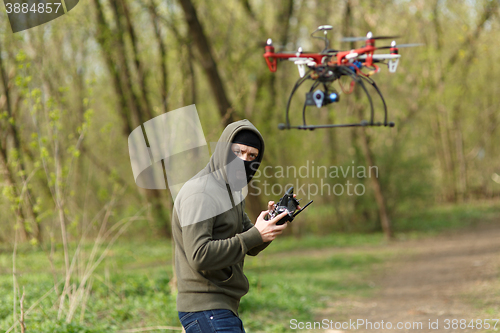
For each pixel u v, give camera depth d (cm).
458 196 2978
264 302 728
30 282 743
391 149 1847
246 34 1653
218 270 247
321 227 1948
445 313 653
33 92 620
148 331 546
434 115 2462
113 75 1489
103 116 1712
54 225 675
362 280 1023
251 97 1630
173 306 619
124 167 1595
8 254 796
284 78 1742
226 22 1686
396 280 1002
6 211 690
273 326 621
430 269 1092
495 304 661
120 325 568
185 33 1499
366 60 454
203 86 1800
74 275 665
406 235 1830
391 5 1756
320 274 1102
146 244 1459
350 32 1678
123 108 1540
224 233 247
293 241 1686
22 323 405
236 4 1672
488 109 2848
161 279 784
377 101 1738
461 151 2934
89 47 1561
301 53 471
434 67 1877
